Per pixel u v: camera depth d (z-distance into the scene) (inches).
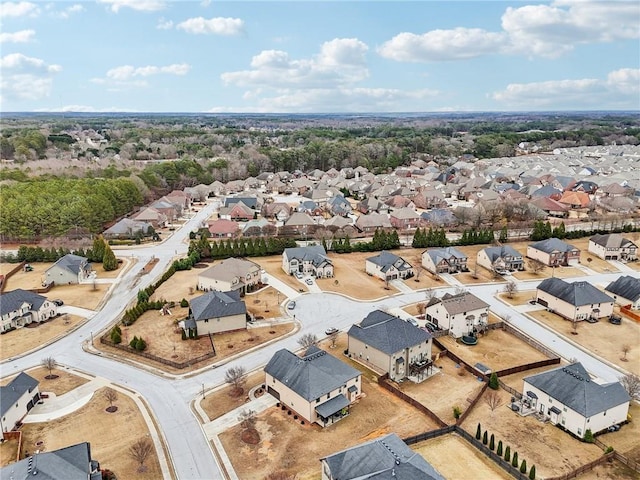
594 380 2511.1
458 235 5797.2
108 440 2246.6
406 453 1925.4
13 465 1846.7
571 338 3275.1
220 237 5777.6
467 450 2167.8
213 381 2743.6
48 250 4923.7
